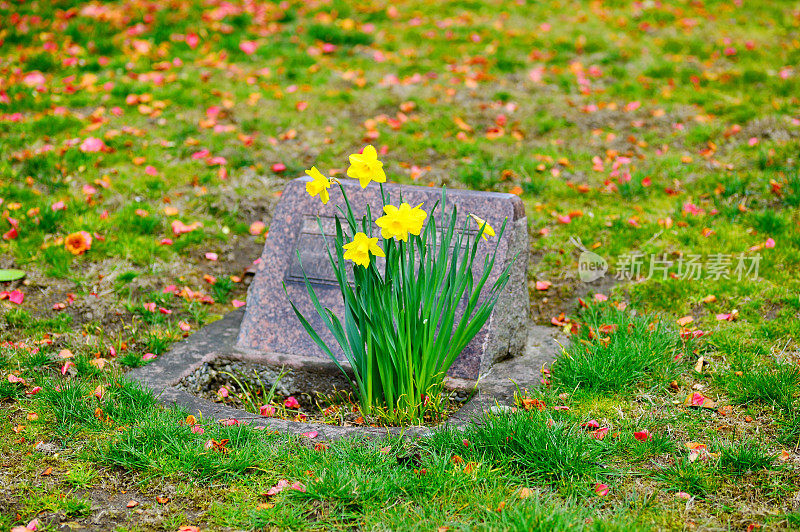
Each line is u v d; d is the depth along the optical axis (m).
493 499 2.59
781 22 8.91
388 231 2.82
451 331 3.28
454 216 3.16
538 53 7.95
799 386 3.27
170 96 6.87
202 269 4.77
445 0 9.47
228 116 6.65
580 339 3.86
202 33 8.30
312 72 7.57
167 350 3.83
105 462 2.84
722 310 4.13
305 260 3.77
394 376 3.27
